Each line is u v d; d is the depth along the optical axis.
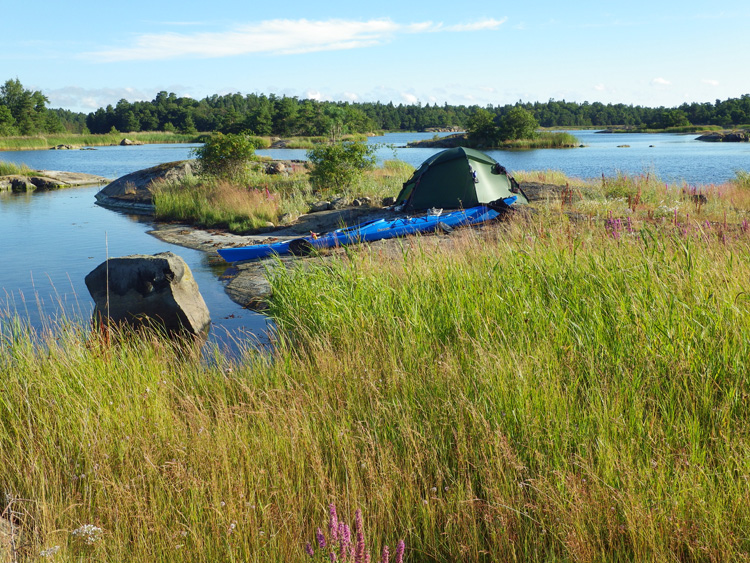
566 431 3.94
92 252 14.79
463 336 5.68
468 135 102.38
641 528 3.09
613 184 18.75
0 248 15.46
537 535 3.27
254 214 18.53
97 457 4.12
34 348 6.27
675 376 4.44
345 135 137.50
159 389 5.36
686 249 6.71
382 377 5.36
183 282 8.41
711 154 61.72
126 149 100.88
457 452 3.97
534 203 15.96
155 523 3.42
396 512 3.52
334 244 12.88
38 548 3.15
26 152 91.25
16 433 4.44
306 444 4.09
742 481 3.38
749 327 4.82
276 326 7.90
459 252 9.37
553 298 6.26
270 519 3.40
